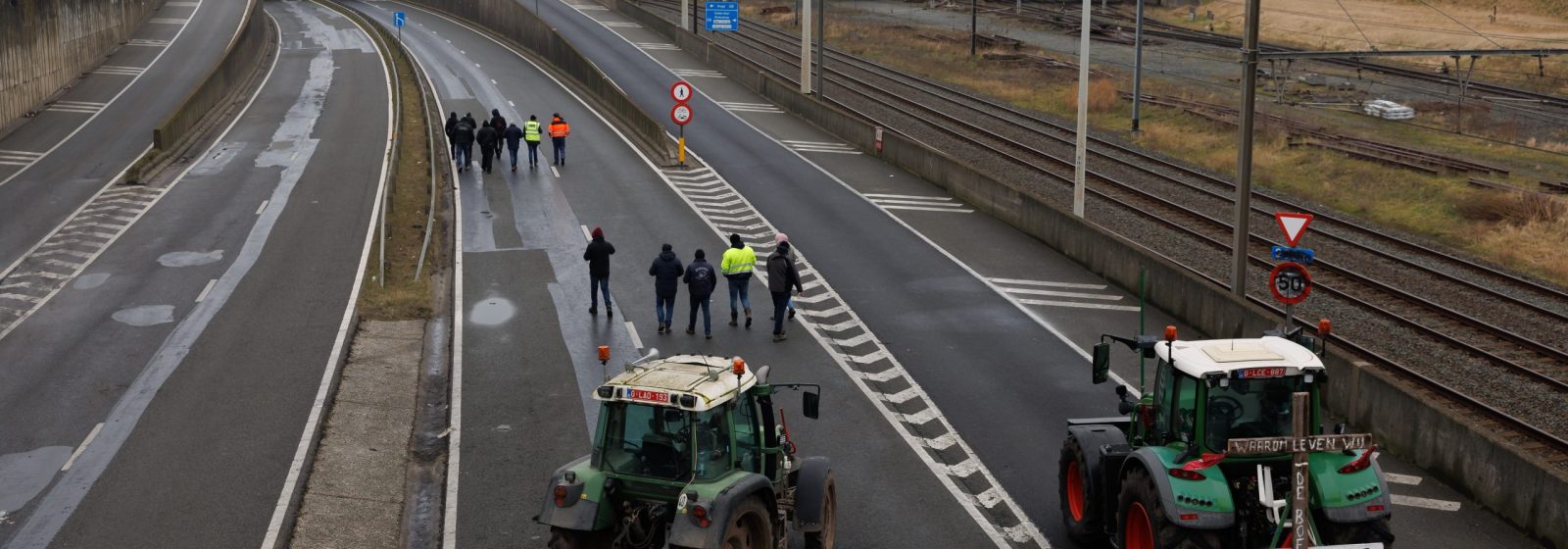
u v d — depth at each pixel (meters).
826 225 31.69
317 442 17.02
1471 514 14.42
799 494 12.36
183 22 76.62
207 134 44.00
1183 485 10.74
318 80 57.88
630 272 26.81
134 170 36.59
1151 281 24.67
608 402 11.22
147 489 15.34
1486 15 83.31
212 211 32.72
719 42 74.50
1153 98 56.06
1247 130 21.72
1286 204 35.31
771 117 50.50
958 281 26.33
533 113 49.97
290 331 22.41
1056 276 26.97
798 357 21.02
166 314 23.53
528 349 21.38
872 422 17.86
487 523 14.41
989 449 16.77
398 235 30.14
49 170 38.44
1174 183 38.31
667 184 36.53
